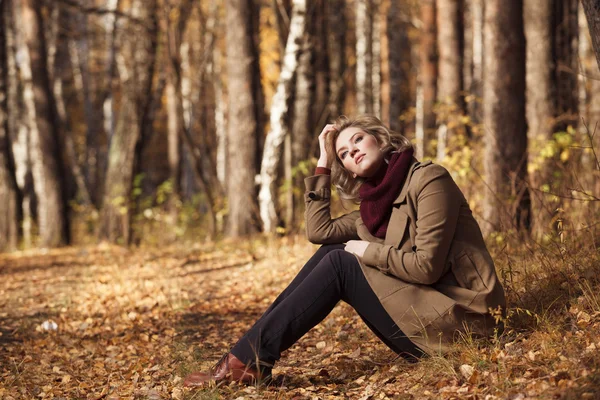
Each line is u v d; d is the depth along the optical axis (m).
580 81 11.88
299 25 11.66
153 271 8.80
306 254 8.05
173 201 17.84
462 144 8.12
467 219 3.43
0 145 18.03
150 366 4.30
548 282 4.14
